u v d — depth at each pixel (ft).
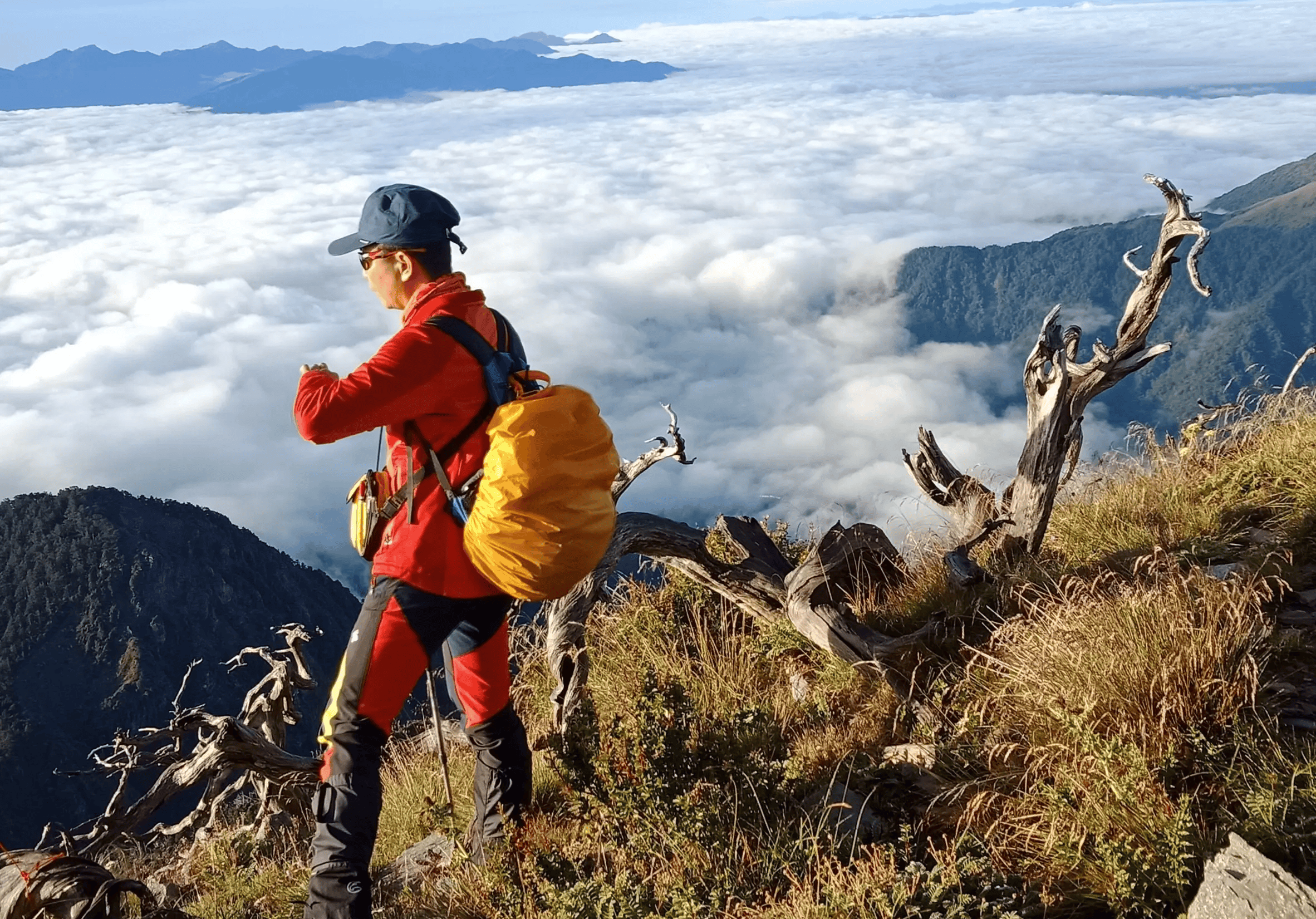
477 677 12.27
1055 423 16.07
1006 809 10.47
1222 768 9.82
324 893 10.02
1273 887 7.58
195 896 17.74
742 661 17.08
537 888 10.72
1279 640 11.77
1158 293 14.64
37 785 455.22
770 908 9.61
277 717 24.47
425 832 15.55
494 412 10.25
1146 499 18.28
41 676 504.43
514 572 9.83
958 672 13.74
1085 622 12.41
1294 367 21.43
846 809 11.41
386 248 10.46
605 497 10.23
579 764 12.14
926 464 18.83
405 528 10.28
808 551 20.01
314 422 9.57
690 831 10.71
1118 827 9.42
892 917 8.69
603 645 19.24
